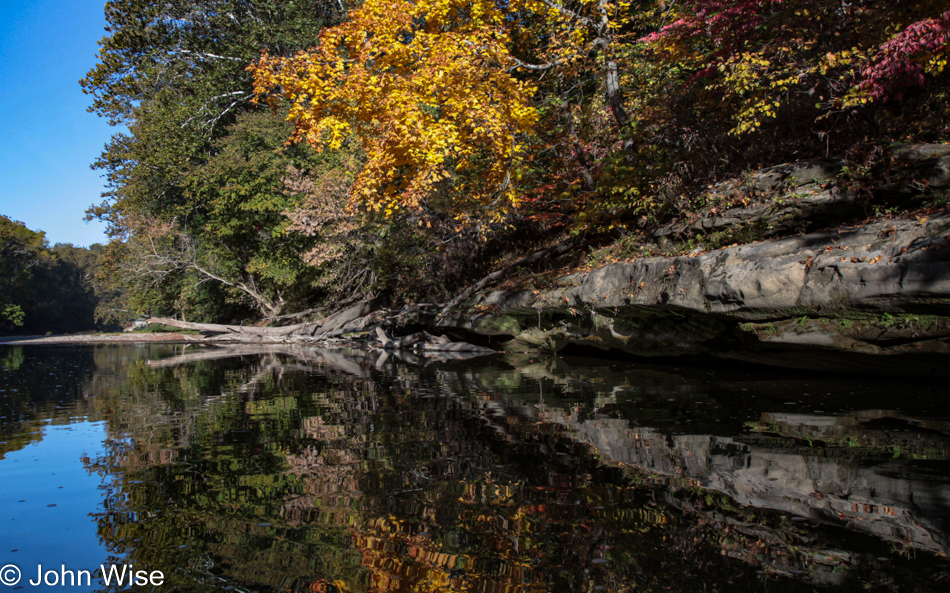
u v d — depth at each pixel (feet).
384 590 6.74
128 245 87.81
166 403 22.40
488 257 49.98
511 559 7.48
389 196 34.73
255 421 17.81
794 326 19.25
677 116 32.24
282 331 67.56
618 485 10.12
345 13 72.23
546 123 39.91
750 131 25.73
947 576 6.56
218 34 77.10
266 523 9.01
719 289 21.07
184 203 87.81
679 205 28.81
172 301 92.94
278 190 68.03
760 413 15.15
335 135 32.01
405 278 53.57
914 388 16.98
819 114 25.40
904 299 15.69
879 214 19.93
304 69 32.32
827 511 8.51
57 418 19.44
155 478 11.68
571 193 40.06
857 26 23.20
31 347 78.59
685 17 29.94
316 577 7.15
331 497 10.13
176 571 7.45
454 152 36.19
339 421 17.19
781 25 24.13
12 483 11.56
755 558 7.21
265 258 71.26
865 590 6.32
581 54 35.68
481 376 27.07
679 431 13.74
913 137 21.54
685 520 8.47
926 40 18.54
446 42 32.22
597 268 30.42
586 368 28.22
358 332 58.90
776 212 23.12
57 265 210.18
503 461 11.90
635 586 6.63
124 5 72.54
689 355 25.64
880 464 10.44
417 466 11.82
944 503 8.57
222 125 84.43
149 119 77.00
